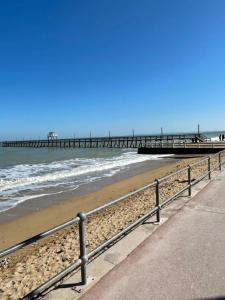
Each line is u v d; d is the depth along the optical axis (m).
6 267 6.80
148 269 4.63
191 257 5.01
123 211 10.97
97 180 21.92
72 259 6.63
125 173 25.72
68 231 9.33
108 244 5.16
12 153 68.19
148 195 13.46
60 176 24.16
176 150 45.09
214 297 3.84
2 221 12.13
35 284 5.53
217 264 4.73
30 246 8.33
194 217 7.27
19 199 16.03
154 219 7.13
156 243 5.66
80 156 52.47
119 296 3.92
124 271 4.59
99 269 4.66
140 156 45.50
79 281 4.33
